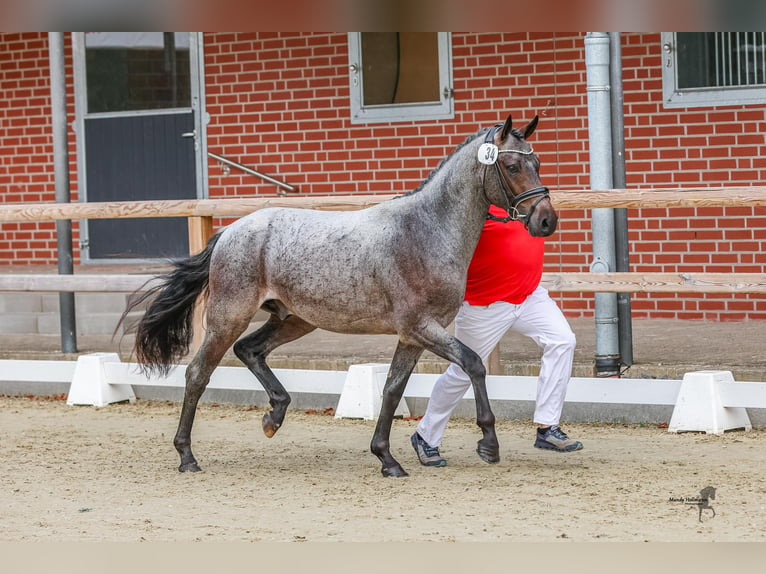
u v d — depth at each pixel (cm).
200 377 1001
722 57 1520
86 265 1934
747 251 1516
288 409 1319
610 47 1238
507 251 962
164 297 1009
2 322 1673
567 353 996
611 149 1234
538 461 1017
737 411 1130
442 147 1677
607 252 1226
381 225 939
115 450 1115
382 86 1706
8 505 895
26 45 1931
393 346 1434
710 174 1535
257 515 847
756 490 884
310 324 1012
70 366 1383
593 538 755
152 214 1281
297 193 1770
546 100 1608
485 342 991
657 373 1212
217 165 1827
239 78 1800
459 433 1162
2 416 1320
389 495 902
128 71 1883
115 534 795
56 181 1470
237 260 976
